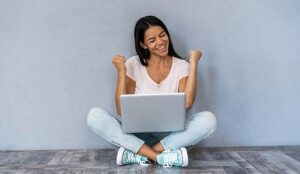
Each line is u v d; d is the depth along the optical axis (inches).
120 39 91.1
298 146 94.6
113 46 91.2
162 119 71.3
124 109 69.8
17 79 90.1
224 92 93.8
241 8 92.3
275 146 94.7
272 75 94.3
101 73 91.5
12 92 90.4
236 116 94.4
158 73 83.7
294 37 93.9
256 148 92.4
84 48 90.8
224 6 92.0
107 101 92.1
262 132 95.1
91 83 91.6
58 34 90.1
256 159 80.8
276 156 83.7
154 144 82.3
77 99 91.7
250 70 93.7
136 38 83.0
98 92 91.8
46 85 90.8
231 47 93.0
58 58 90.5
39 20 89.4
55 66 90.7
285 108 95.1
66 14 89.8
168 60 85.0
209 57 92.9
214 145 94.4
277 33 93.5
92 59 91.1
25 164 78.1
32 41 89.7
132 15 90.8
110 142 77.3
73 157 84.2
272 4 92.7
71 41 90.4
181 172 70.6
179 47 92.1
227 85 93.7
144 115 70.5
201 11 91.7
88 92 91.7
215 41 92.6
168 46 84.0
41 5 89.1
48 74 90.7
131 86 83.8
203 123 75.0
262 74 94.0
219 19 92.2
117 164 76.0
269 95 94.6
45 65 90.4
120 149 75.9
